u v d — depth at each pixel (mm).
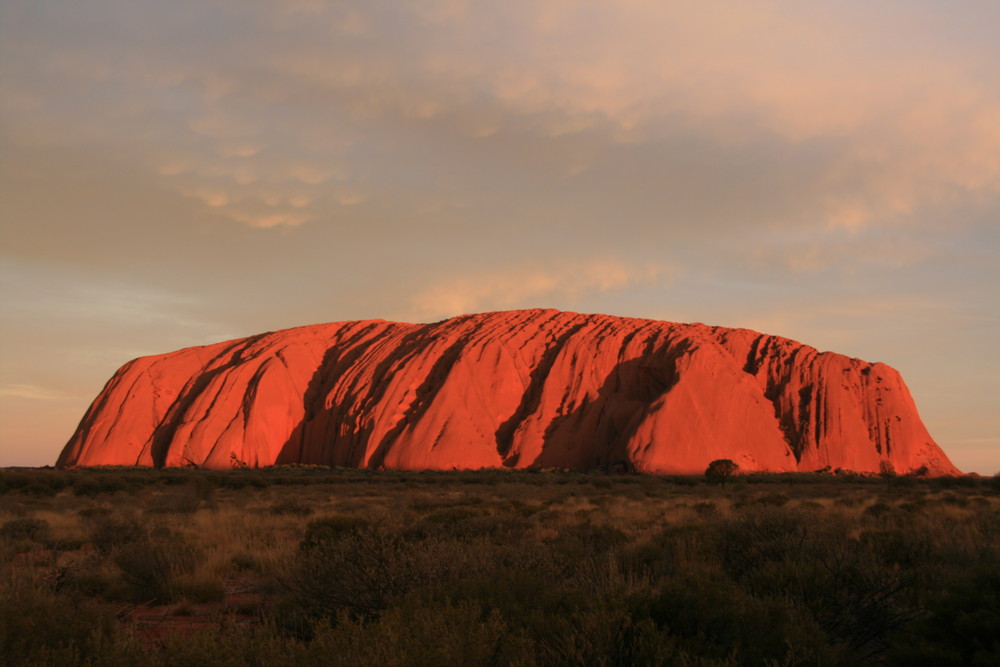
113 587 9719
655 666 4828
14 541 14367
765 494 34406
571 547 10906
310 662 4320
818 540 9430
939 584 7797
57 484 41938
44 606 5527
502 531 12469
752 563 9180
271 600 9047
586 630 5148
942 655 5426
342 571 7328
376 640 4336
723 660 4961
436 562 7398
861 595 7180
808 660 5285
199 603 9516
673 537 11852
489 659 4500
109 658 4574
